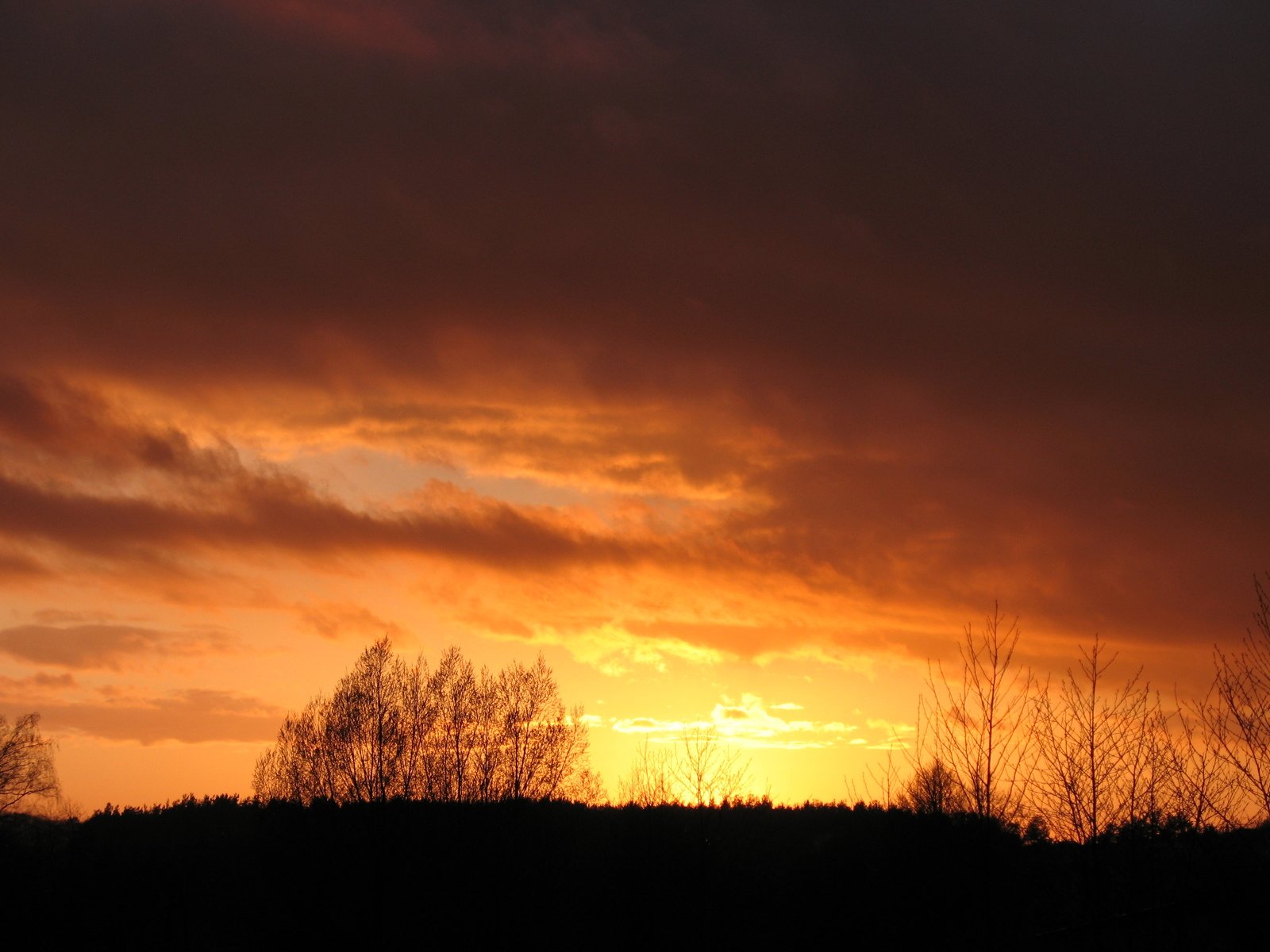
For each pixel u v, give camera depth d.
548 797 56.53
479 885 52.31
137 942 59.47
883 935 31.91
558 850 54.62
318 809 55.72
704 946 45.31
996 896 22.22
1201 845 19.80
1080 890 20.45
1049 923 22.67
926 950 27.55
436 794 55.75
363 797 55.25
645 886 47.34
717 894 46.75
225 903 63.25
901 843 30.42
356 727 57.81
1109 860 20.36
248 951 58.53
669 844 48.03
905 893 29.44
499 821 53.78
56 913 60.03
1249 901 19.06
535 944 52.16
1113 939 20.73
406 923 52.38
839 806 50.44
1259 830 19.58
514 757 57.09
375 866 52.84
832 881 42.19
